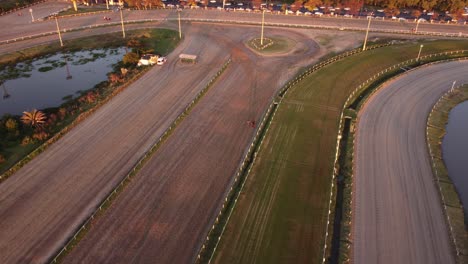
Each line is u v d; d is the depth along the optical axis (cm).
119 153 5494
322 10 12319
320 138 5850
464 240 4150
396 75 7931
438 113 6662
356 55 8812
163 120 6303
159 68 8206
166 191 4788
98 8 12312
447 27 11025
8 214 4416
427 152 5612
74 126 6138
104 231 4203
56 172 5109
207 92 7194
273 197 4678
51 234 4175
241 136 5928
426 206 4609
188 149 5591
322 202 4619
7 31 10294
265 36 10150
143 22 11150
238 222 4312
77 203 4597
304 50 9319
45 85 7681
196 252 3984
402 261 3900
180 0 13288
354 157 5462
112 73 8106
